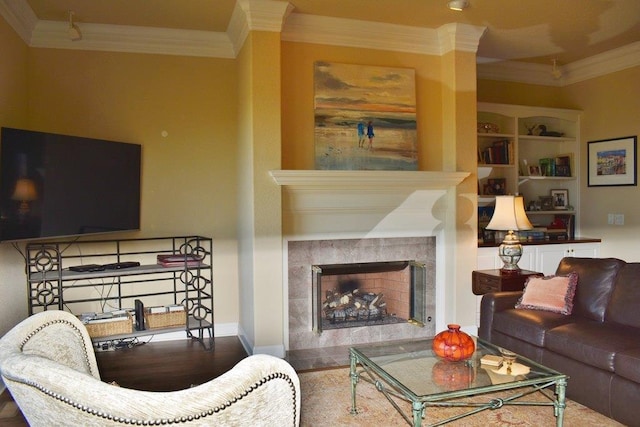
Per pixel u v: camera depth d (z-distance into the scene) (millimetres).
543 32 4715
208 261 4727
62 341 1622
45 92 4301
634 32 4730
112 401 1046
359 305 4785
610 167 5594
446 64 4719
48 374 1089
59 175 3762
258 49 3996
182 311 4293
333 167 4402
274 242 4098
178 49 4602
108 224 4195
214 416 1106
